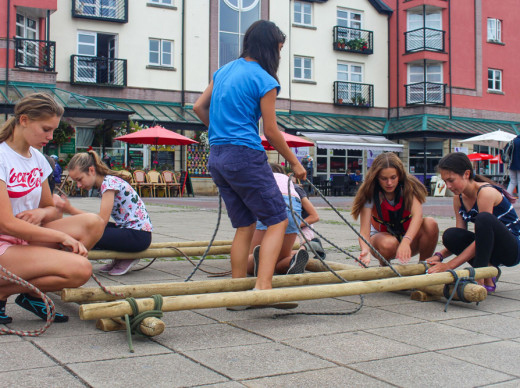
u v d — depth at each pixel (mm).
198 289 3326
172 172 23578
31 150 3117
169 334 2885
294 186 4809
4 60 21328
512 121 32719
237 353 2557
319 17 29375
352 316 3375
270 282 3426
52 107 2936
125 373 2248
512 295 4094
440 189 26578
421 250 4453
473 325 3166
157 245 5230
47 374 2219
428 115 29906
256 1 27672
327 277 3746
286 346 2684
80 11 24156
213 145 3498
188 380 2182
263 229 4602
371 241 4340
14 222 2893
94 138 23750
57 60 23734
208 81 26688
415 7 30031
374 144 26891
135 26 25266
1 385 2078
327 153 28641
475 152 30859
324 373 2301
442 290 3740
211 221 10656
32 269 2902
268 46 3537
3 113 19891
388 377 2268
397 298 3963
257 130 3506
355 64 30469
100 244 4613
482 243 3859
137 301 2746
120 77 24891
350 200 20844
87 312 2604
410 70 30812
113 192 4613
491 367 2414
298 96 28844
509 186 14742
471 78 31359
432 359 2514
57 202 3686
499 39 32500
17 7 21812
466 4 31109
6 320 3025
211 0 26719
